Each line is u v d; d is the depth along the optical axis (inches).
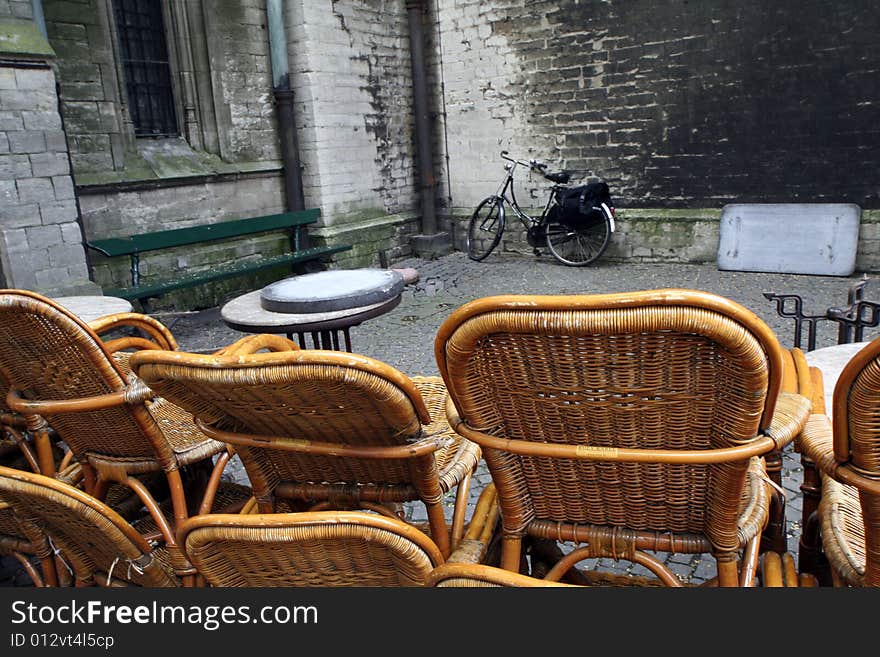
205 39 254.4
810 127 243.0
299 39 271.4
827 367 74.4
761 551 70.2
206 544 40.2
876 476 38.0
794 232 248.1
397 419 45.3
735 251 259.4
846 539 48.1
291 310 109.0
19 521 63.6
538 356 41.4
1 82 175.6
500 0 296.8
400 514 77.1
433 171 329.1
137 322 86.7
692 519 46.0
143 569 53.4
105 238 221.5
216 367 43.4
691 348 37.9
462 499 63.5
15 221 181.8
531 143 304.5
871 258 240.2
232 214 267.7
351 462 54.7
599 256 277.3
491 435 46.9
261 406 47.8
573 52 285.0
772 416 39.9
